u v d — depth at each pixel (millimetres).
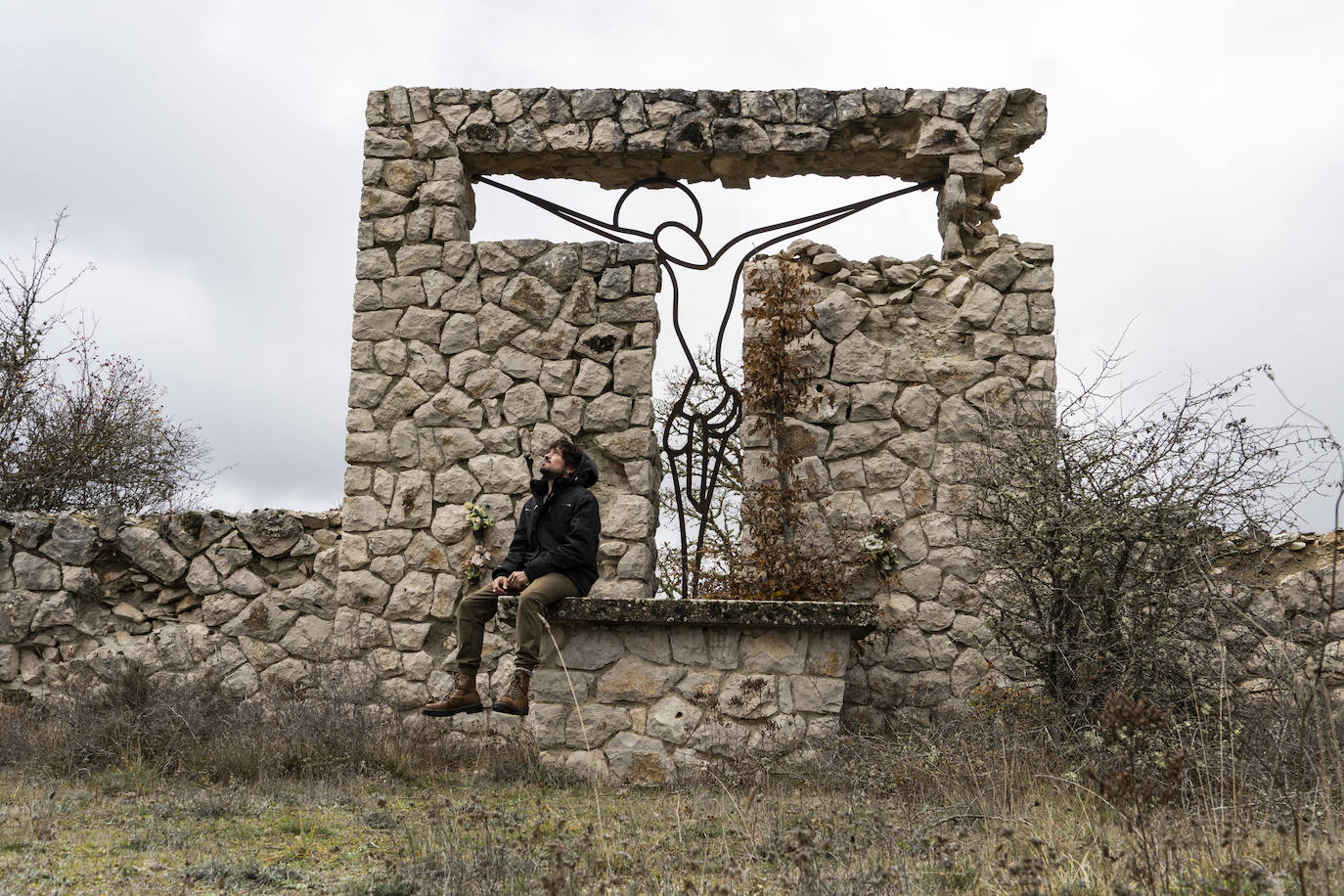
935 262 8250
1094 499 6156
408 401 8133
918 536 7770
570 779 6270
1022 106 8320
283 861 4180
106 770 6023
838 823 4543
